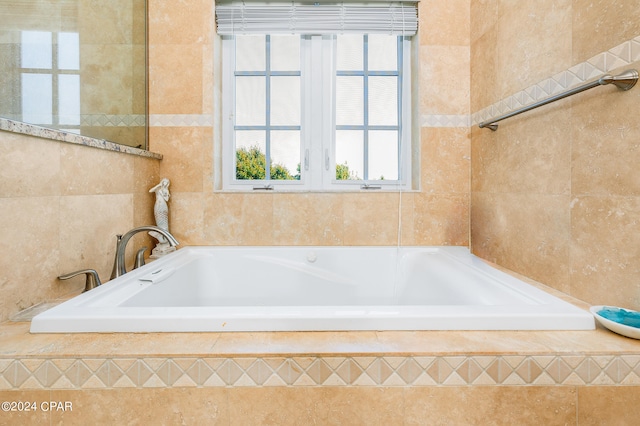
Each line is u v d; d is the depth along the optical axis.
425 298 1.53
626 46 0.90
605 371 0.72
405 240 1.84
